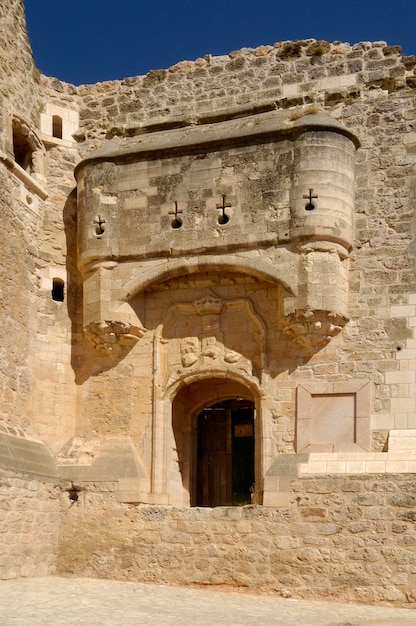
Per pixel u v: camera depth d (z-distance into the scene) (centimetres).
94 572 2306
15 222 2478
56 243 2638
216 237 2455
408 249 2419
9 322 2400
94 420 2531
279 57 2634
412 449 2248
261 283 2486
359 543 2097
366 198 2477
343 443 2344
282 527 2166
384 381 2359
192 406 2653
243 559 2180
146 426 2488
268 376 2428
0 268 2378
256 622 1753
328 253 2388
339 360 2397
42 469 2355
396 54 2545
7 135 2473
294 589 2119
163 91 2711
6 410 2356
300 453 2350
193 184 2497
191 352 2502
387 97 2522
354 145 2475
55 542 2352
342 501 2134
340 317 2386
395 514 2088
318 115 2456
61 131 2733
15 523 2209
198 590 2162
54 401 2525
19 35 2609
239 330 2486
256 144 2462
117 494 2361
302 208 2394
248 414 2992
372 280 2423
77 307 2617
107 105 2748
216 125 2611
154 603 1931
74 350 2588
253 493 2383
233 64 2669
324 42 2603
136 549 2284
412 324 2373
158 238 2500
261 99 2622
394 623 1806
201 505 2781
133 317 2520
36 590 2016
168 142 2534
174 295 2548
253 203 2442
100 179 2562
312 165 2405
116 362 2552
